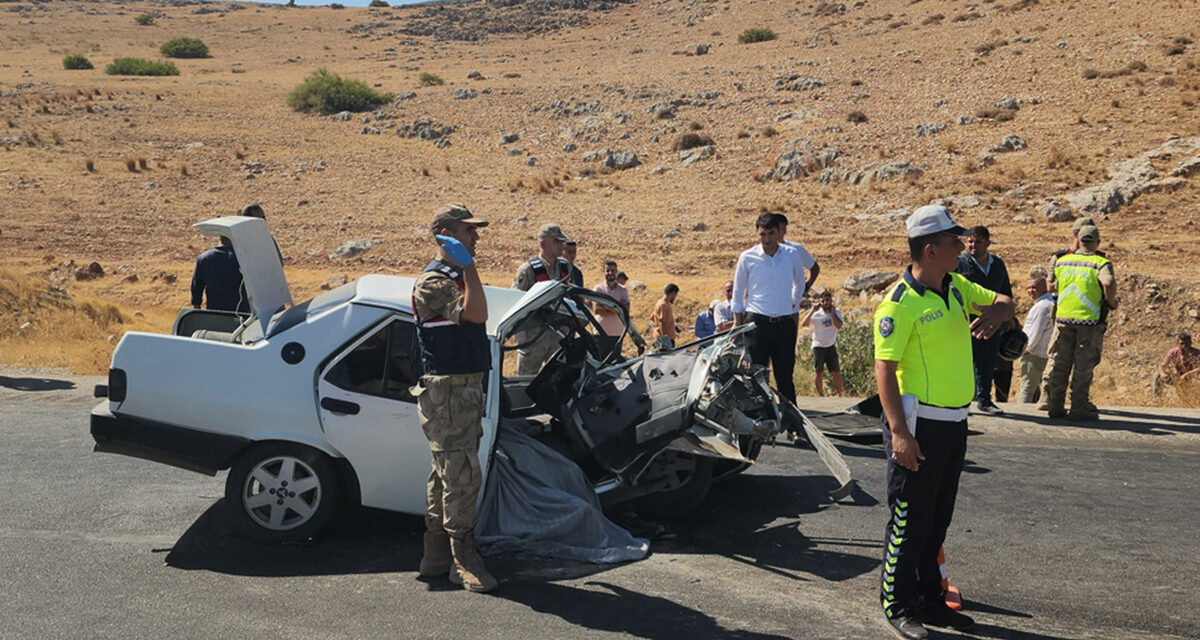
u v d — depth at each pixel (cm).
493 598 450
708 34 7112
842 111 3934
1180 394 1221
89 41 9088
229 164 3997
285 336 525
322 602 445
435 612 434
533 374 661
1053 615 439
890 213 2805
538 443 550
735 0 8431
